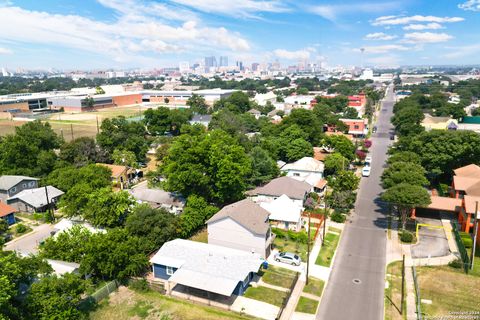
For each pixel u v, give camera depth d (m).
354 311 35.31
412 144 77.50
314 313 35.03
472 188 56.81
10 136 75.19
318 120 110.44
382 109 191.12
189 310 35.88
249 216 47.56
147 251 45.12
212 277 37.62
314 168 75.00
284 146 88.31
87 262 39.03
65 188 65.25
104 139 87.88
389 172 61.66
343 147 86.94
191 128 103.06
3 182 64.94
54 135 84.12
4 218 56.66
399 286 39.50
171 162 61.19
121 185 74.06
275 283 40.38
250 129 120.69
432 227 54.34
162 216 48.31
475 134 71.56
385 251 47.44
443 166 72.19
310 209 60.88
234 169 58.25
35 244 51.12
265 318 34.44
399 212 58.53
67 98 198.25
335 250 47.94
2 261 30.14
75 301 33.06
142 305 36.88
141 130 103.06
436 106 167.12
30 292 31.44
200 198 55.00
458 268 42.81
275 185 64.31
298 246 48.81
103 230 49.44
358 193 70.19
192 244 44.88
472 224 50.31
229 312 35.47
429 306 35.88
